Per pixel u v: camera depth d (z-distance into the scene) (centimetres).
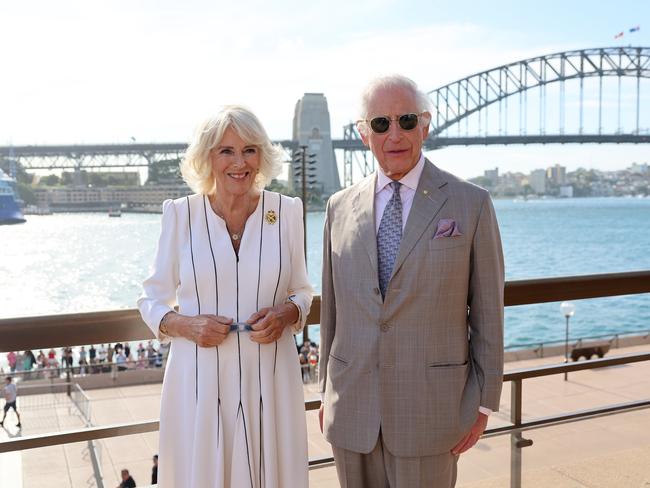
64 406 1569
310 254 6072
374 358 163
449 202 161
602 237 9119
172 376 167
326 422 174
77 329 175
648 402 247
